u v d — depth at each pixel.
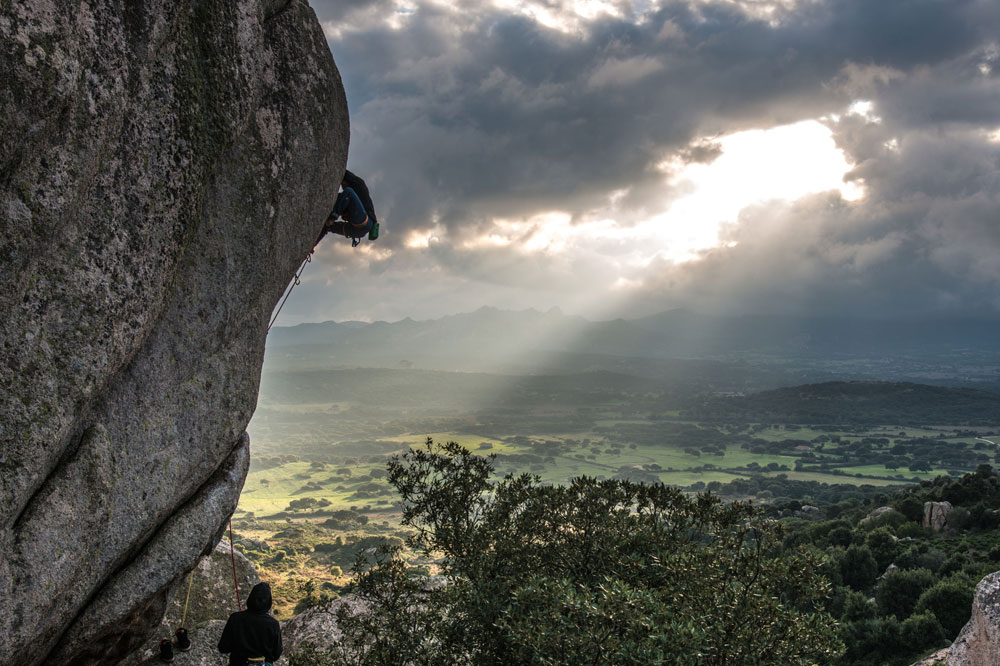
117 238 4.84
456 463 9.91
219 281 6.21
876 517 61.34
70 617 5.52
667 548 8.95
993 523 54.97
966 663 13.55
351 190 8.14
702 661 7.11
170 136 5.12
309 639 11.19
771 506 92.44
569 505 9.52
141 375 5.61
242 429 6.75
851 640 37.59
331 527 168.50
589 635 6.56
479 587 8.45
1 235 4.05
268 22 6.29
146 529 5.83
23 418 4.37
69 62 4.13
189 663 8.79
